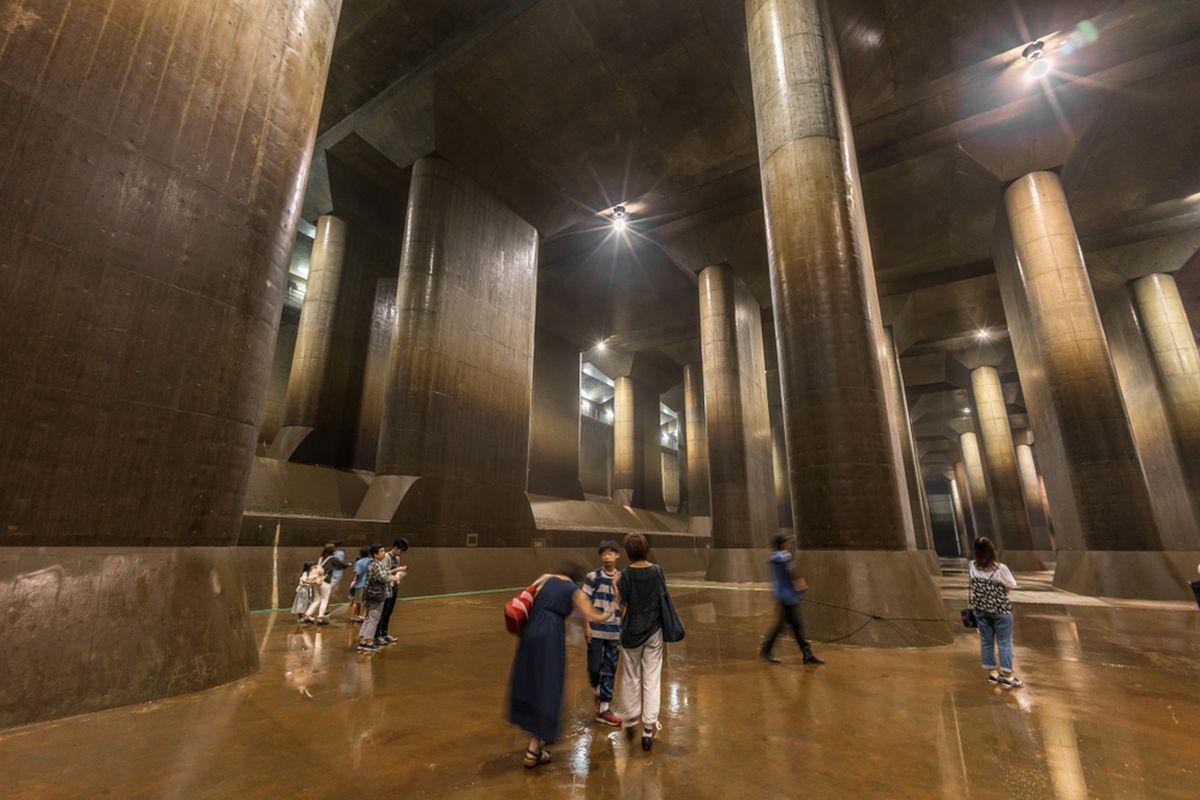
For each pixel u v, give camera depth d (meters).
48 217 4.59
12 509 4.21
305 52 7.01
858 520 8.14
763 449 23.94
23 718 3.85
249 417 6.04
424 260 15.60
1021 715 4.31
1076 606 12.20
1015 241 17.66
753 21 11.25
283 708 4.42
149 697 4.48
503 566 15.74
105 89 5.05
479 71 15.33
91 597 4.47
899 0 13.08
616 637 4.39
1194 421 20.58
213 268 5.73
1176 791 2.97
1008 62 15.16
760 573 20.25
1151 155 17.70
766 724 4.13
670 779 3.15
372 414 19.95
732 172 19.64
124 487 4.87
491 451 16.69
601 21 14.08
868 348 8.72
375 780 3.12
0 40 4.49
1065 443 15.71
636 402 38.31
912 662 6.33
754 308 25.58
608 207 21.12
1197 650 7.06
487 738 3.82
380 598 6.97
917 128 17.69
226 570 5.64
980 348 32.41
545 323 32.03
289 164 6.65
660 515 35.09
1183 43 14.59
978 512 44.28
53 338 4.54
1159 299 22.05
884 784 3.08
